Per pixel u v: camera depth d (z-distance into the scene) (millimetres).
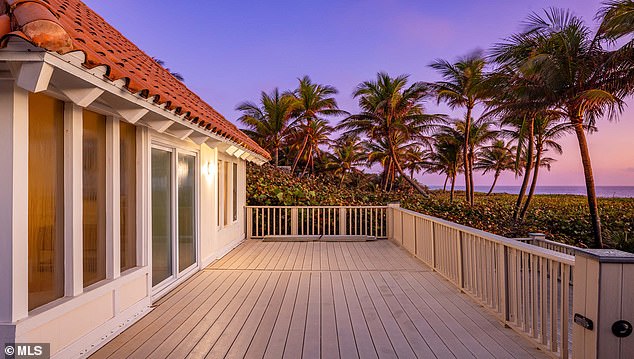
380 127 21781
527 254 3473
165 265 5219
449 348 3279
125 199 4152
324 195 12695
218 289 5254
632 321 2270
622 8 9055
